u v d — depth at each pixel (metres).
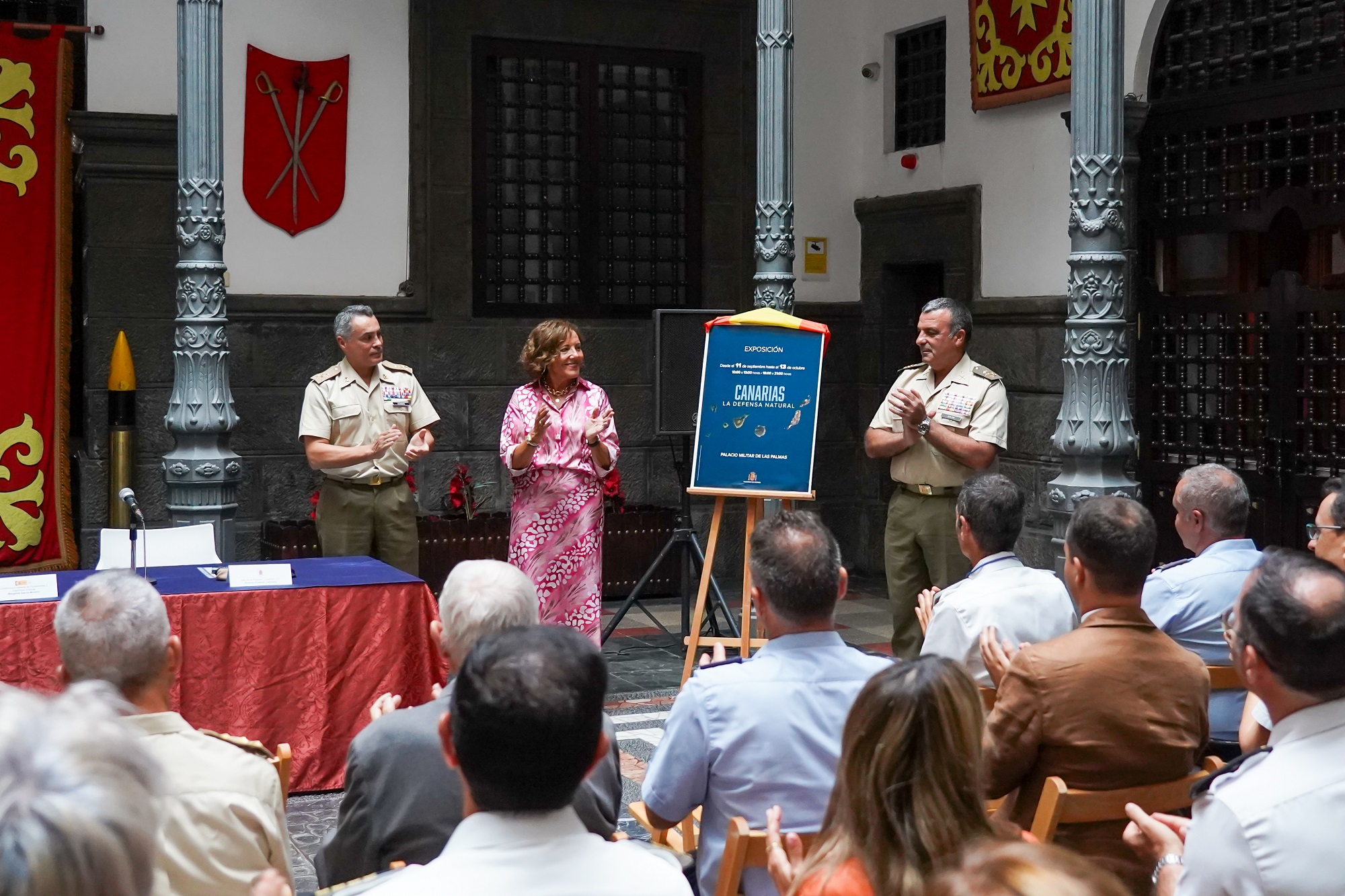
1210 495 3.82
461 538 8.40
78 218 8.23
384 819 2.59
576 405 6.01
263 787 2.34
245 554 8.40
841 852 1.89
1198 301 7.42
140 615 2.46
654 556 8.84
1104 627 2.87
